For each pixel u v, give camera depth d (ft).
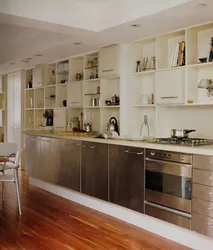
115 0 11.75
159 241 10.75
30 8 10.99
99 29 12.52
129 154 12.19
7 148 16.65
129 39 13.88
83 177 14.48
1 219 12.74
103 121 16.30
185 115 13.20
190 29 12.09
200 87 11.74
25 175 21.52
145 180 11.60
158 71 13.00
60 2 11.66
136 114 14.87
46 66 20.70
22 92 23.41
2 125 26.50
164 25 11.75
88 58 17.26
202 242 9.95
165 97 12.74
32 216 13.16
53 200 15.58
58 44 14.83
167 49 13.56
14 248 10.03
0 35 17.13
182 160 10.34
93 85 17.31
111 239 10.86
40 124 22.24
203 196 9.70
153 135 14.56
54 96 20.53
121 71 14.75
